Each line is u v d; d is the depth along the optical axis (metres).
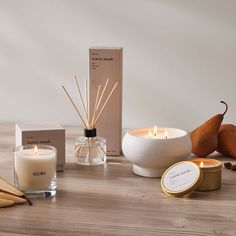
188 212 1.09
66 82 2.00
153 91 1.96
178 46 1.91
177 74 1.93
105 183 1.27
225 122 1.94
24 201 1.13
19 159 1.18
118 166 1.40
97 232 0.99
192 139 1.46
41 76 2.01
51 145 1.34
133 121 1.99
